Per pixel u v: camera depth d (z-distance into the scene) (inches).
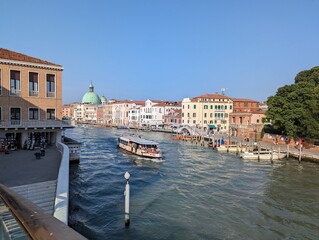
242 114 2642.7
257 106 3344.0
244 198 789.2
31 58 1179.9
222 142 1985.7
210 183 949.8
